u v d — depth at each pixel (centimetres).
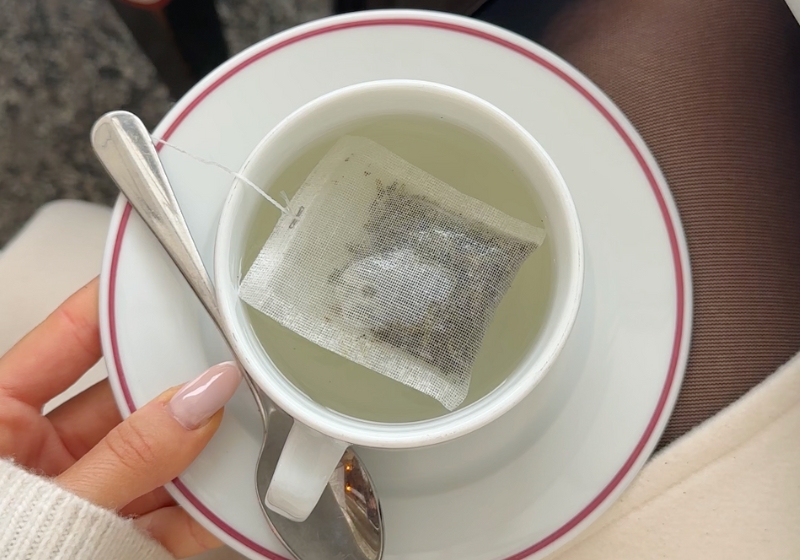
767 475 19
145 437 16
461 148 18
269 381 15
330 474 15
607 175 19
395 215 17
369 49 19
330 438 15
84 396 22
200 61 31
